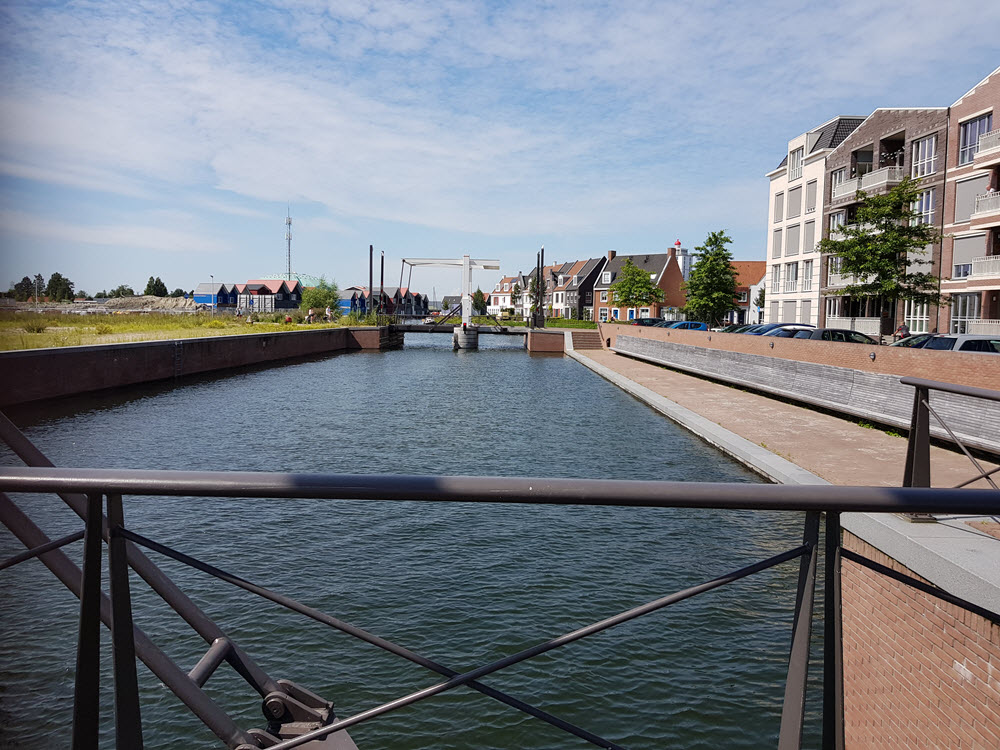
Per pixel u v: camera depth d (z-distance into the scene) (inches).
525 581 300.0
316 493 59.9
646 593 290.2
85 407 788.0
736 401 796.6
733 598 286.2
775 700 219.8
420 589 291.1
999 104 1203.9
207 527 364.5
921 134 1393.9
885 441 513.0
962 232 1277.1
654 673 233.6
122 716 65.7
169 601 87.4
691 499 60.6
